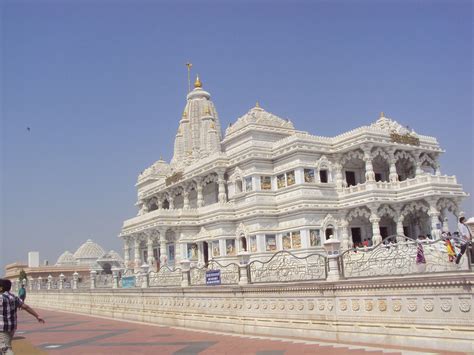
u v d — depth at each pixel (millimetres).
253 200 60062
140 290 41000
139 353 22219
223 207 62781
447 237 22578
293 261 34594
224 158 66250
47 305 67500
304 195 56594
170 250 69812
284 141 60562
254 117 66125
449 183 55031
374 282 21391
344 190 59625
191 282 35375
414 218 63000
